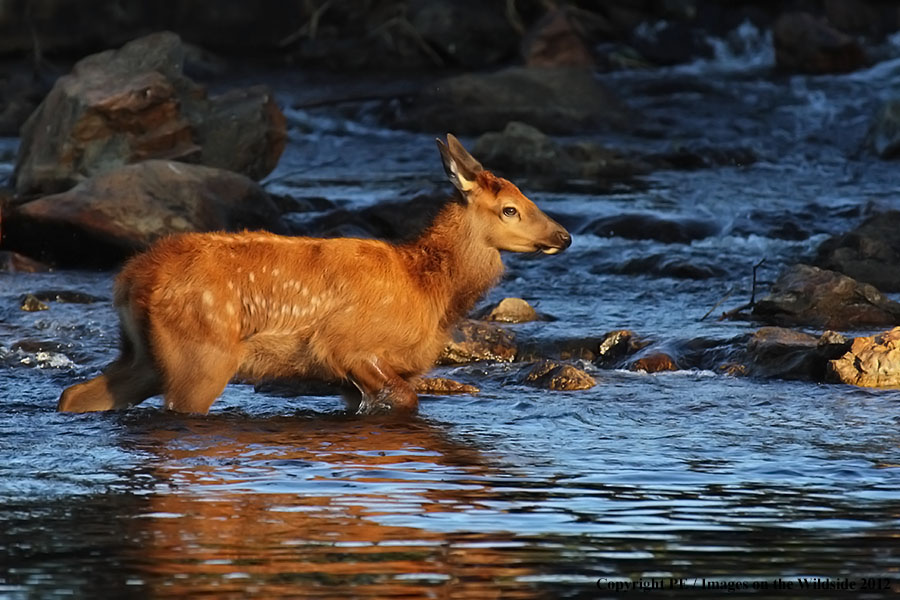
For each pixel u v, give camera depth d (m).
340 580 16.88
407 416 27.47
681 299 42.38
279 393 30.16
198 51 102.62
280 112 56.69
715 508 20.42
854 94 91.25
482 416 27.56
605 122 83.44
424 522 19.50
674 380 31.69
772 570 17.48
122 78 52.88
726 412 28.00
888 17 106.06
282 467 22.75
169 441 24.67
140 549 18.08
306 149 78.88
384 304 27.64
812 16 100.62
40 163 52.03
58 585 16.61
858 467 23.12
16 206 47.34
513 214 28.95
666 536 18.94
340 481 21.81
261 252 27.31
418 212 52.44
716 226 53.84
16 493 20.94
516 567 17.52
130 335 27.31
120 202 45.72
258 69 103.94
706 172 69.56
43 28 104.31
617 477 22.34
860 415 27.62
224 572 17.16
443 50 103.81
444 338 29.16
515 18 104.69
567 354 34.50
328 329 27.47
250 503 20.42
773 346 32.84
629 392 30.20
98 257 46.31
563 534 18.98
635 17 107.62
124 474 22.16
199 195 46.91
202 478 21.97
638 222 53.81
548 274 46.81
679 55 104.06
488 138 68.94
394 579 16.95
